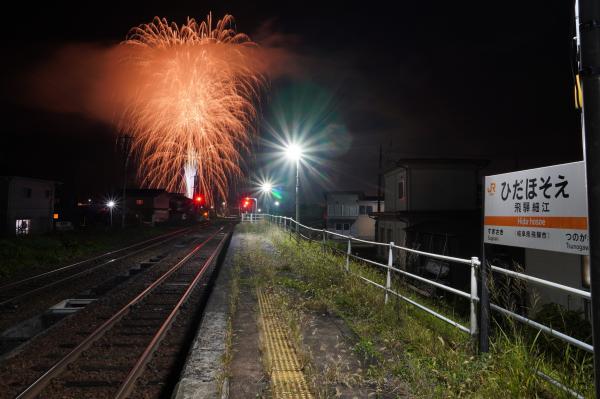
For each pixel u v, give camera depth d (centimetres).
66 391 513
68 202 5088
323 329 592
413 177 2198
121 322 830
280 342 536
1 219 3147
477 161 2189
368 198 4566
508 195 401
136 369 561
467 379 359
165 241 2797
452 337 521
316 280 939
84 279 1381
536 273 1064
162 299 1044
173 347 688
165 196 6291
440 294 1316
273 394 379
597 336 232
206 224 5572
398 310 606
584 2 242
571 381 344
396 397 374
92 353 645
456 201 2205
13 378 545
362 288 784
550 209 349
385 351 493
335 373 411
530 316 421
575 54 306
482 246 436
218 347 521
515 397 339
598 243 234
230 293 853
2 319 896
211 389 401
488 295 425
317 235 3328
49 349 664
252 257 1372
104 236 2844
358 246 3097
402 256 834
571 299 943
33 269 1561
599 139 235
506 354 390
